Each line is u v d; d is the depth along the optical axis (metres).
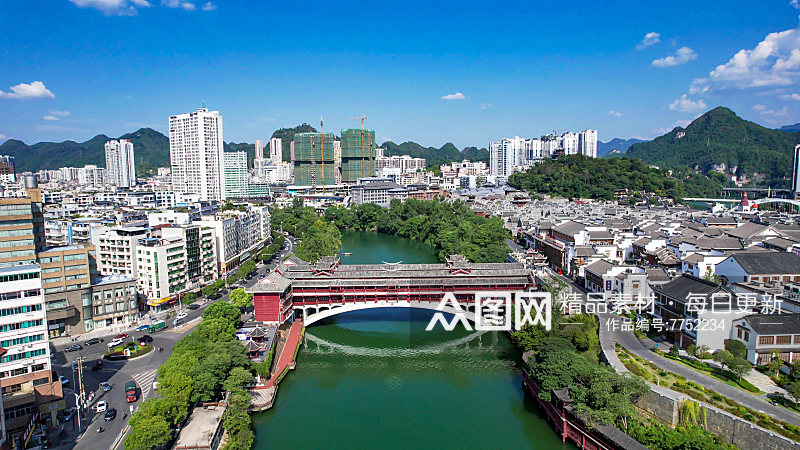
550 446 116.56
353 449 115.06
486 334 189.00
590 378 118.12
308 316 189.38
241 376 124.25
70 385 136.62
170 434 102.06
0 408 100.69
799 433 94.19
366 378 154.62
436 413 132.00
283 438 119.75
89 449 107.12
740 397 111.56
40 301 117.25
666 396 110.44
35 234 183.12
